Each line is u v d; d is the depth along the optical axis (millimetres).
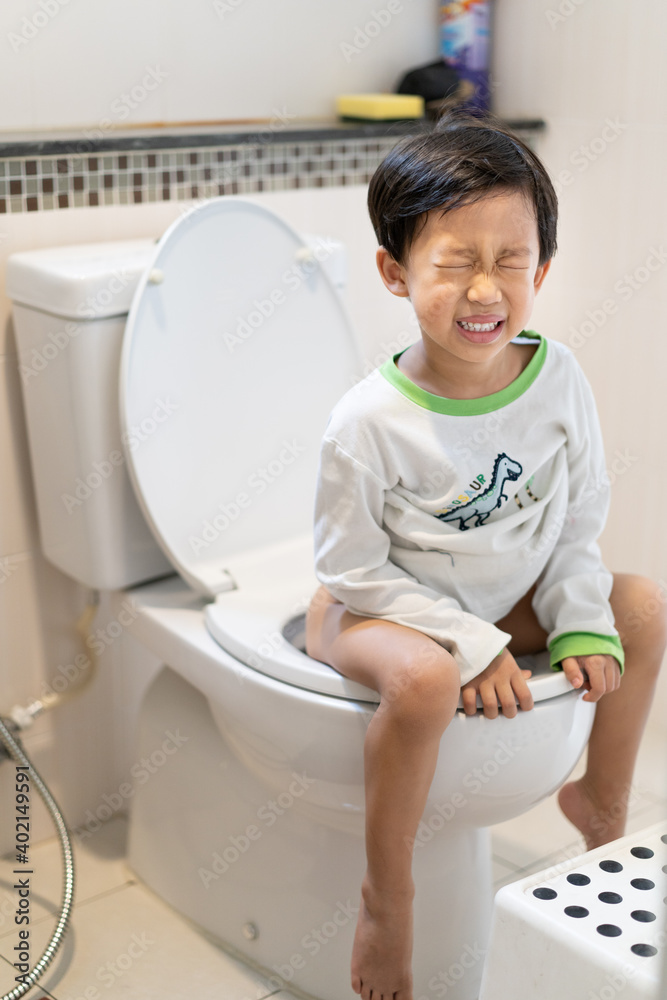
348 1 1636
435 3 1739
